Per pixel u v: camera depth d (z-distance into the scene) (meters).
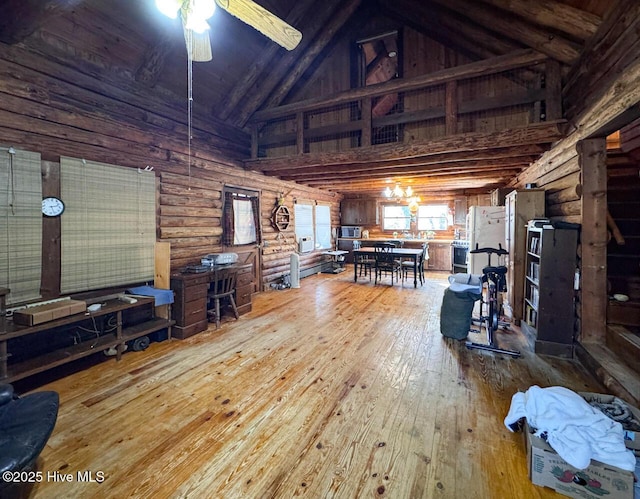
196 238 4.67
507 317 4.46
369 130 4.47
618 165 3.56
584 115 2.86
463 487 1.60
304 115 5.05
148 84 3.84
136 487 1.61
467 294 3.59
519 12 3.01
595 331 2.99
